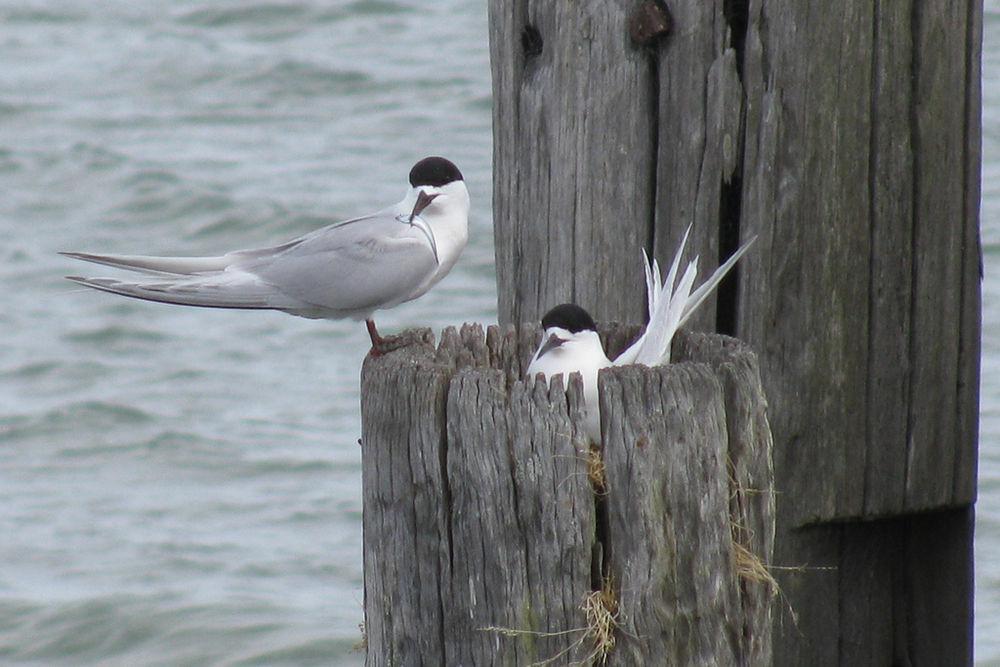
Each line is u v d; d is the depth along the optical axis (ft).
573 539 21.31
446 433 21.85
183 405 62.54
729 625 22.03
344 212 76.95
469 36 100.68
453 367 22.85
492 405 21.45
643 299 28.09
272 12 106.83
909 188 27.27
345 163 83.10
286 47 100.22
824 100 26.61
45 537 53.26
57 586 50.26
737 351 23.27
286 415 61.41
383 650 22.99
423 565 22.24
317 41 101.50
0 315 70.74
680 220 27.53
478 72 93.71
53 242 77.30
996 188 73.26
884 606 28.76
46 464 58.70
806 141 26.68
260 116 90.79
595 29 27.81
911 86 27.07
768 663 22.80
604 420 21.45
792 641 27.89
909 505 27.94
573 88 28.14
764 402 23.13
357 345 67.31
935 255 27.63
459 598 22.02
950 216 27.71
